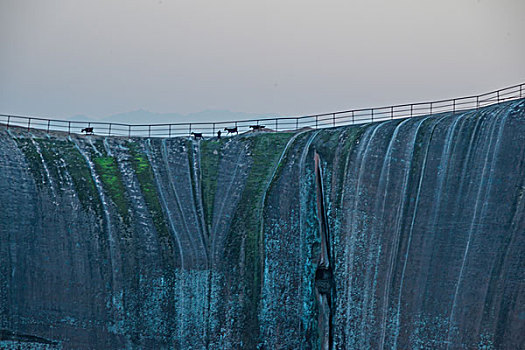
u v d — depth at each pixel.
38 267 60.81
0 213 61.34
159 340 60.03
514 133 52.84
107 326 60.16
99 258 61.84
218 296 61.12
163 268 62.03
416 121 62.47
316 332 57.84
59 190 64.19
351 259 57.88
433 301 51.84
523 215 49.03
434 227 54.34
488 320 48.00
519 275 47.34
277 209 63.56
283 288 60.16
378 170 60.00
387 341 53.50
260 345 58.97
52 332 59.66
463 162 55.22
